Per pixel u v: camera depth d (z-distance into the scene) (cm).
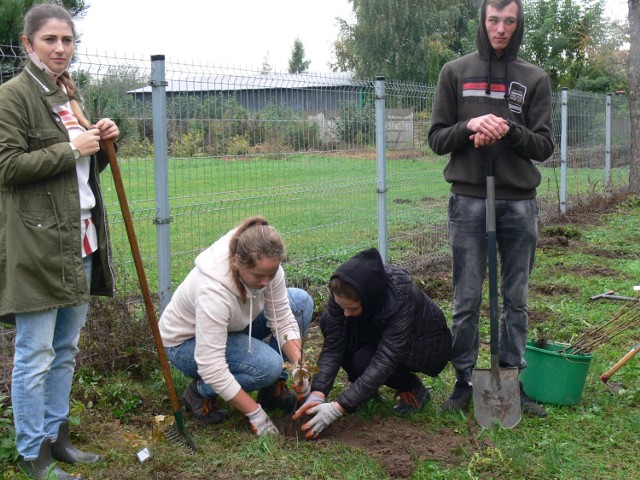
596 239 977
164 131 452
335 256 638
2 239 292
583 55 2852
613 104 1451
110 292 336
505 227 399
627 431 384
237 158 519
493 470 337
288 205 577
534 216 402
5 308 293
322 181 605
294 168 574
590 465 348
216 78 492
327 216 621
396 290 374
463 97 398
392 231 723
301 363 358
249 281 344
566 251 896
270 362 371
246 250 335
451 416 395
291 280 600
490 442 362
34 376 308
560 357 407
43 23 295
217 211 507
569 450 359
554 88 2809
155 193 458
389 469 334
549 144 391
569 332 559
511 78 392
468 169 396
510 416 382
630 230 1044
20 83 295
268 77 538
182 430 356
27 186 292
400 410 403
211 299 345
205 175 496
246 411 359
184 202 483
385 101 669
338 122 618
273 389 399
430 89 762
